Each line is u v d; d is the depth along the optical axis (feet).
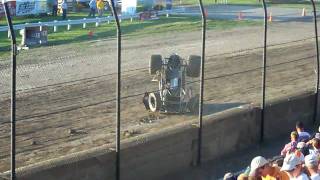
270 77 68.28
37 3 114.62
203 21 41.75
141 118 49.96
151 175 38.50
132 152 37.14
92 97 56.29
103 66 73.87
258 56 83.15
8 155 39.93
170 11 132.87
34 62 75.77
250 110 46.29
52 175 32.68
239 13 137.69
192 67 51.62
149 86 61.36
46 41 92.12
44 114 49.26
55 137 44.01
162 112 51.62
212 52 86.53
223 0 169.78
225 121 43.93
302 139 37.63
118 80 36.45
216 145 43.32
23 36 88.99
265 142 47.78
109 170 35.78
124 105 53.72
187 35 104.22
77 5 134.00
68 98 55.77
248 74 69.21
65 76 67.00
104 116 49.93
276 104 48.96
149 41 96.48
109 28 110.22
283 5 167.02
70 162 33.58
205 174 40.50
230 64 76.02
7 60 76.28
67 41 94.58
